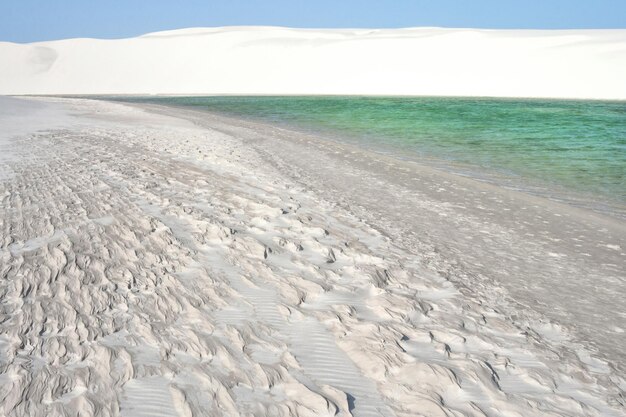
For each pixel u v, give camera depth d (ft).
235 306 12.52
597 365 11.50
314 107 125.49
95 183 24.08
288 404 8.57
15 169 26.45
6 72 245.24
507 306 14.76
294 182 30.76
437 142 63.52
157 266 14.55
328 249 17.43
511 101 140.36
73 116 69.46
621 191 36.81
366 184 33.14
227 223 19.36
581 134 73.51
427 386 9.42
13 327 10.61
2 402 8.09
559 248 21.89
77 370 9.20
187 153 37.09
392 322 12.34
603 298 16.35
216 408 8.36
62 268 13.67
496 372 10.46
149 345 10.30
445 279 16.34
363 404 8.81
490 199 31.30
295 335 11.27
